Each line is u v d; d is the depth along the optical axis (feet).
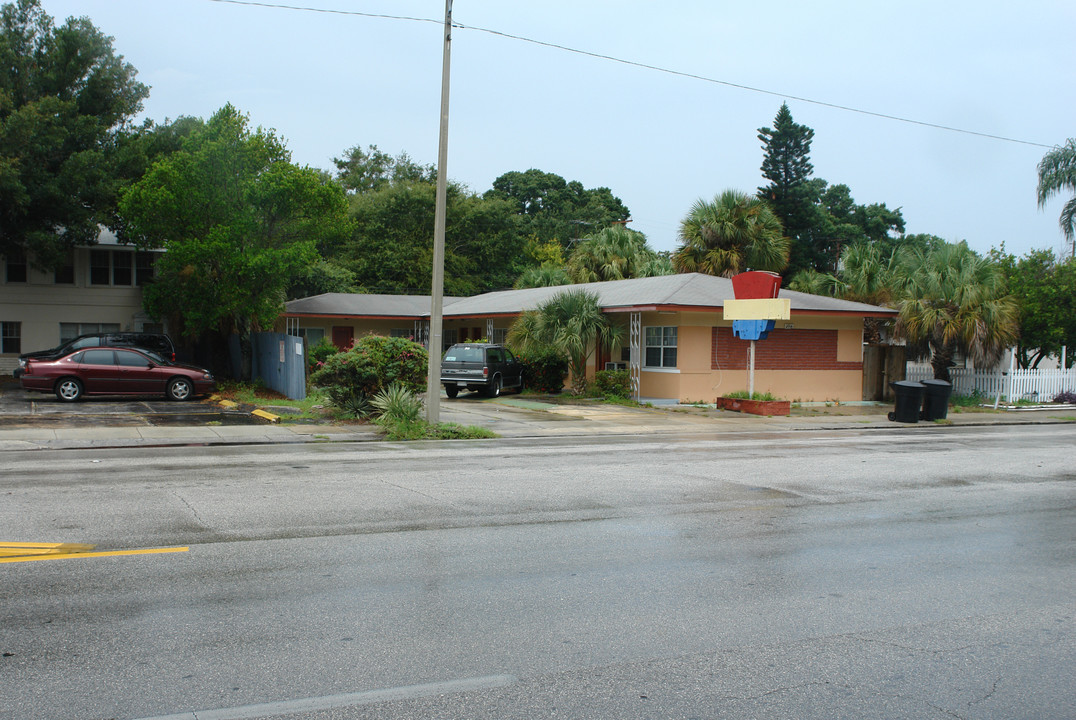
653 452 47.32
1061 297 89.71
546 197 241.96
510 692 14.26
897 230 215.10
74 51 102.63
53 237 92.38
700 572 21.89
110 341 86.48
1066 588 21.18
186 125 110.83
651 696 14.24
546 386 91.20
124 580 20.08
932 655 16.46
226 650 15.84
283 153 87.10
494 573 21.35
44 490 31.63
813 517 29.19
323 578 20.58
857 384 88.07
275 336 83.92
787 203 184.96
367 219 177.68
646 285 89.61
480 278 177.99
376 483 34.63
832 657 16.24
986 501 32.99
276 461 41.22
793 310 80.07
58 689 13.99
